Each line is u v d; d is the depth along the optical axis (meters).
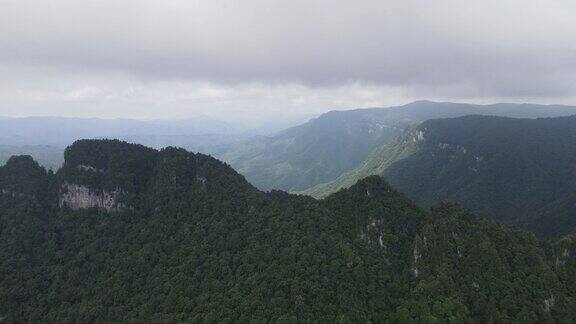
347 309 129.38
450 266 142.25
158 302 145.75
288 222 163.62
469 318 127.81
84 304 151.88
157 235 175.62
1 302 154.62
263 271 146.00
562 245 158.62
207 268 154.50
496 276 139.75
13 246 174.50
